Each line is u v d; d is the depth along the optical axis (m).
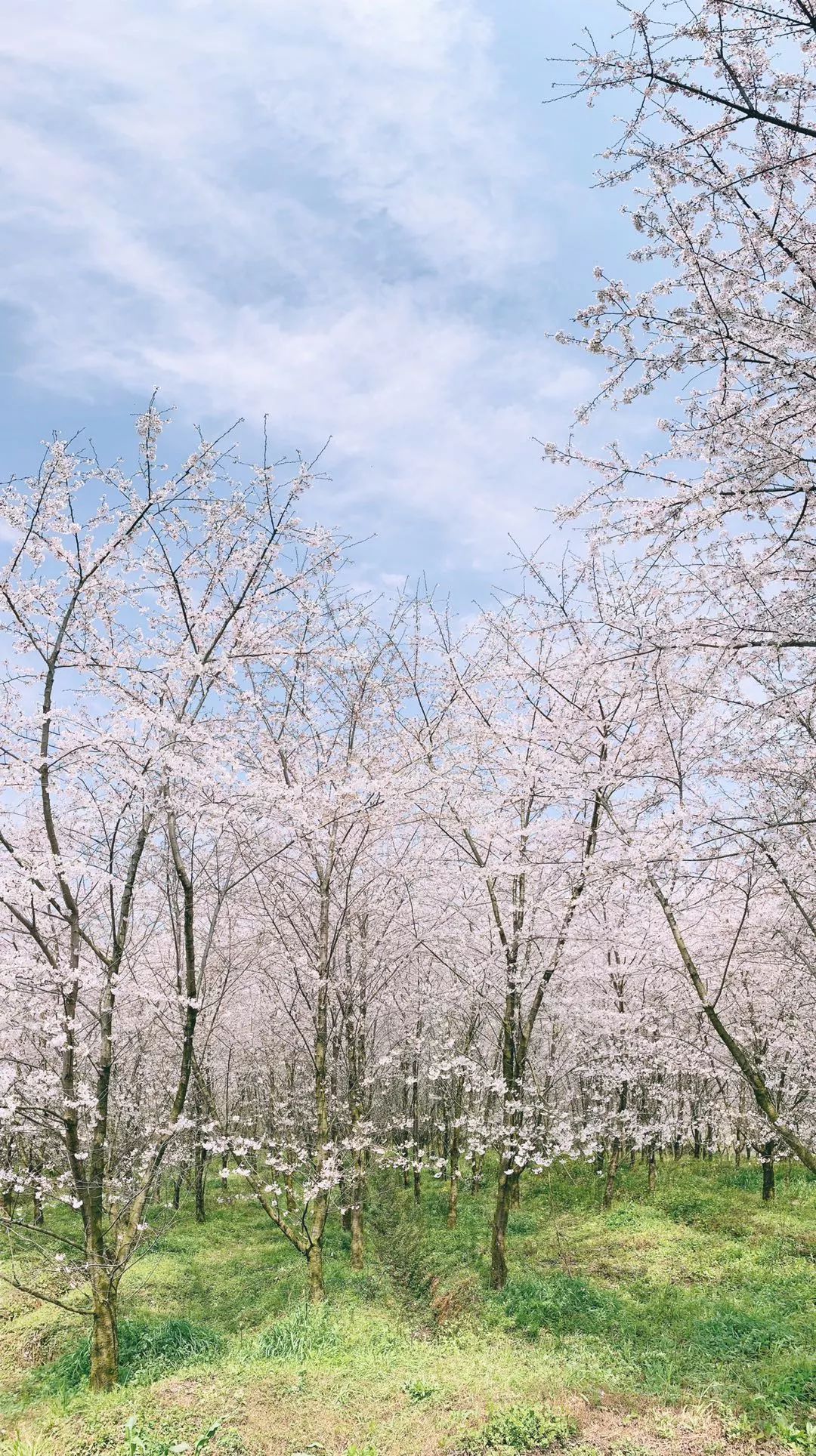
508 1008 11.12
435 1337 8.73
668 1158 19.78
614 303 5.25
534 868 9.98
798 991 11.24
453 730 11.99
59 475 8.31
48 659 8.42
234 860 10.84
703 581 6.52
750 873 7.92
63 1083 8.39
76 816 9.57
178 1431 6.46
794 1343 7.33
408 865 12.88
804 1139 12.84
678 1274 10.00
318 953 11.38
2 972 7.97
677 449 5.70
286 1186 12.02
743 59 4.68
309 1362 7.83
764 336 5.08
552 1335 8.36
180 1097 9.12
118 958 8.70
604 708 9.78
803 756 7.18
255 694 9.90
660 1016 12.32
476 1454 5.84
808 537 5.98
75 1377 8.21
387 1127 15.19
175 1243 13.87
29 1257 12.32
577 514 6.19
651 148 4.90
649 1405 6.55
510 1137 10.71
